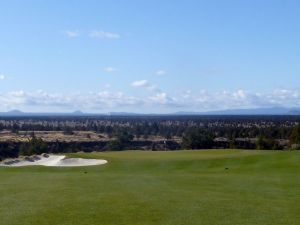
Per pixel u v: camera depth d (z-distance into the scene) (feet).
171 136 557.33
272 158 142.61
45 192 72.59
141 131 608.19
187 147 391.04
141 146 449.06
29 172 126.52
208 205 61.11
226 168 133.59
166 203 62.39
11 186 80.84
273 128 436.76
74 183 86.33
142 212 56.18
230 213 55.93
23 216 53.52
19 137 488.85
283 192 74.18
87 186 81.15
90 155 178.70
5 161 176.65
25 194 70.28
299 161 134.51
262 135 350.23
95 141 449.06
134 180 93.04
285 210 57.93
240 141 383.24
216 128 514.27
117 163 153.28
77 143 426.92
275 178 96.53
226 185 83.71
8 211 56.39
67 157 170.91
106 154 186.29
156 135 586.86
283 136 420.36
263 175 105.91
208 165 141.69
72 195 69.31
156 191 74.49
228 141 398.01
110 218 52.85
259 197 68.59
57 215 54.19
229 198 67.26
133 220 51.96
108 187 79.71
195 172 124.06
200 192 73.67
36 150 329.52
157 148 433.07
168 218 53.01
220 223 50.62
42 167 149.07
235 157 149.07
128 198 66.54
